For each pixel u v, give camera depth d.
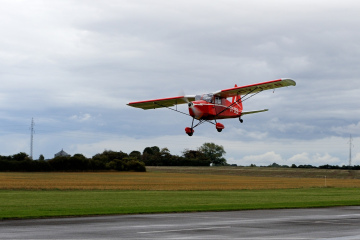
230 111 49.22
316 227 18.28
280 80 42.94
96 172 125.31
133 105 50.72
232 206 28.16
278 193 48.22
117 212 23.72
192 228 17.80
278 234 16.31
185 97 47.81
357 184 75.88
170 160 195.00
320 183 79.88
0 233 16.27
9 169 119.12
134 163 135.75
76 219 20.86
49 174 107.12
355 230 17.42
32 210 24.67
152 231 16.91
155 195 42.56
